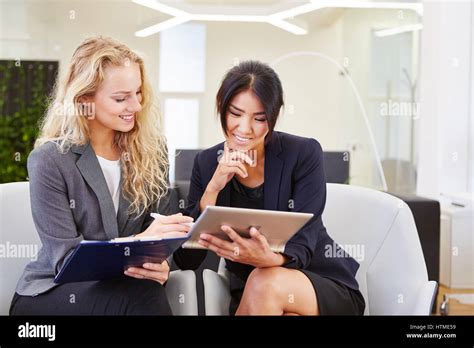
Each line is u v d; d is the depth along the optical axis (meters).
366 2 4.57
